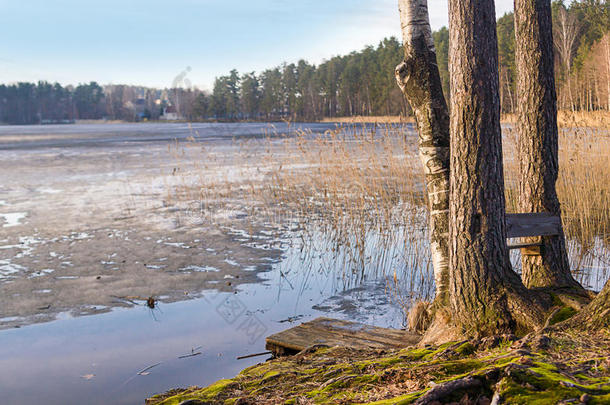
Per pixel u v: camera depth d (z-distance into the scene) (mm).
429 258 8664
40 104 121375
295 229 10984
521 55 5324
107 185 17266
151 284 7512
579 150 10539
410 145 11008
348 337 5242
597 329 3346
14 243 9742
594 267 7793
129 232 10680
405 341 5078
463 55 4141
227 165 21672
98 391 4395
